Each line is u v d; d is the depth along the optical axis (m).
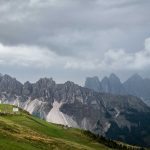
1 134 116.88
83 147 155.25
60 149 126.38
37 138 132.00
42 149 114.38
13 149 100.00
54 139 147.62
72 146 143.38
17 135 125.88
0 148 96.31
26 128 158.25
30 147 110.31
